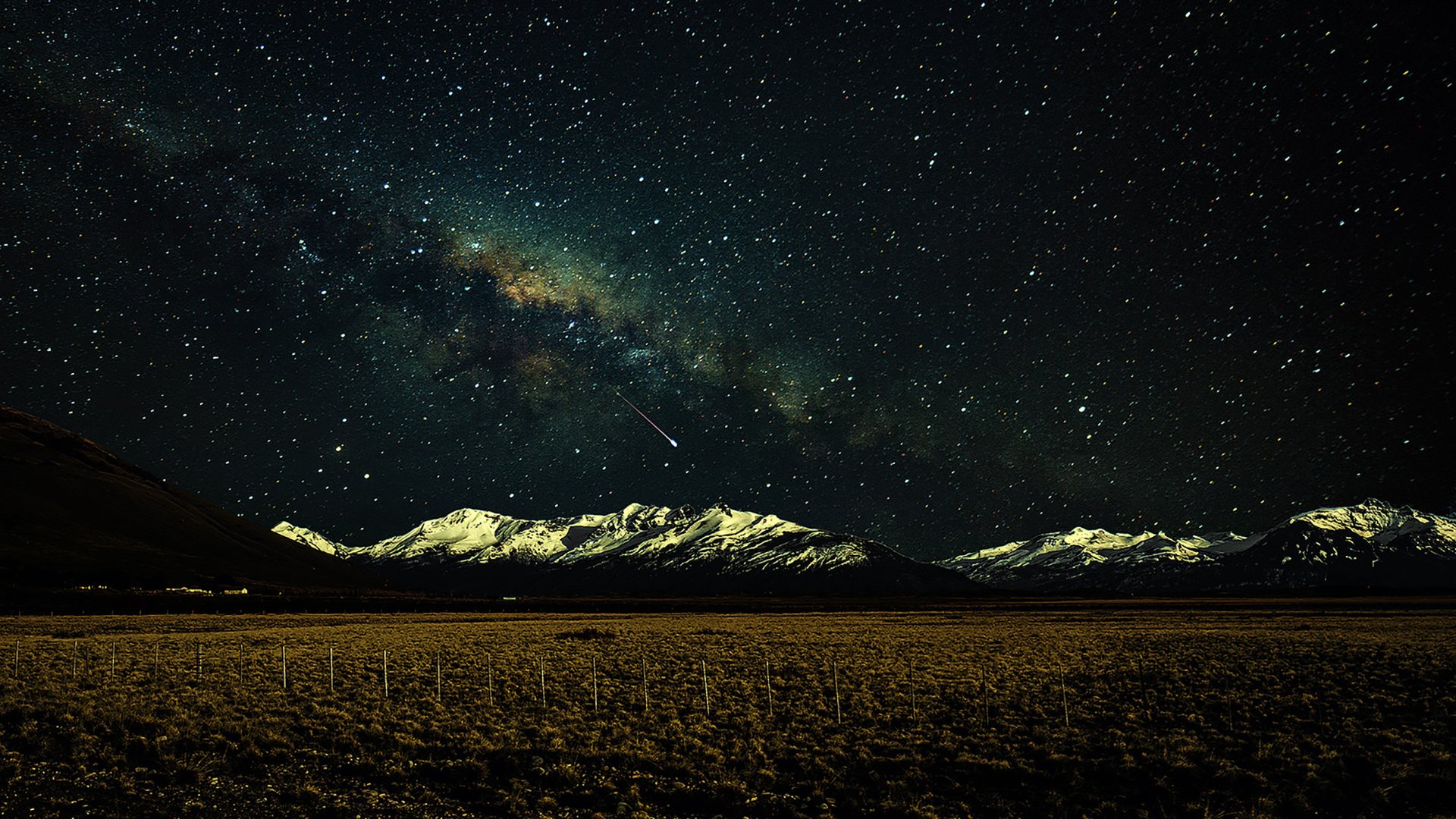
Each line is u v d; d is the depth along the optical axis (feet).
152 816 50.60
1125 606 372.99
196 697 89.71
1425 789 59.41
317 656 133.49
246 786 57.72
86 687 96.07
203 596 368.89
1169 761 65.00
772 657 135.64
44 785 55.83
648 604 433.07
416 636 178.91
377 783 59.62
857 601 476.95
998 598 597.52
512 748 68.64
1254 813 53.88
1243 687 101.04
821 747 71.46
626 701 93.30
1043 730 76.43
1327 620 227.40
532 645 156.66
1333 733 75.36
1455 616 248.11
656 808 55.47
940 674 114.62
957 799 58.08
